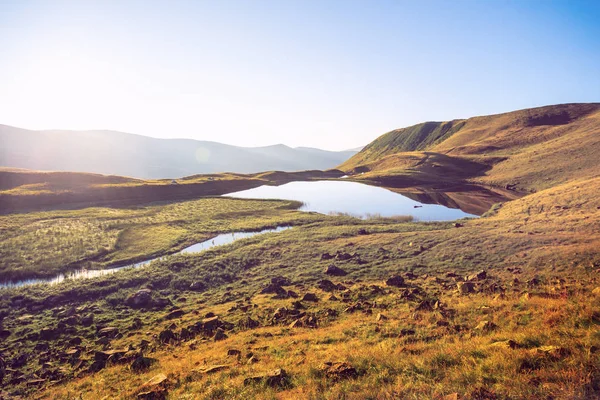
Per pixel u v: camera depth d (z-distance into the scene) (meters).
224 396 10.60
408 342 14.27
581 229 37.25
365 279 32.41
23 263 42.38
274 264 40.38
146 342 21.84
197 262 42.56
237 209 83.69
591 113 183.88
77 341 23.72
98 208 81.12
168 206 87.00
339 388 9.48
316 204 96.06
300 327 20.73
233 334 21.41
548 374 7.87
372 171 191.00
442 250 38.41
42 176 103.31
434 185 130.38
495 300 19.81
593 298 14.98
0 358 20.77
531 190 97.69
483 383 8.22
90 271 41.97
